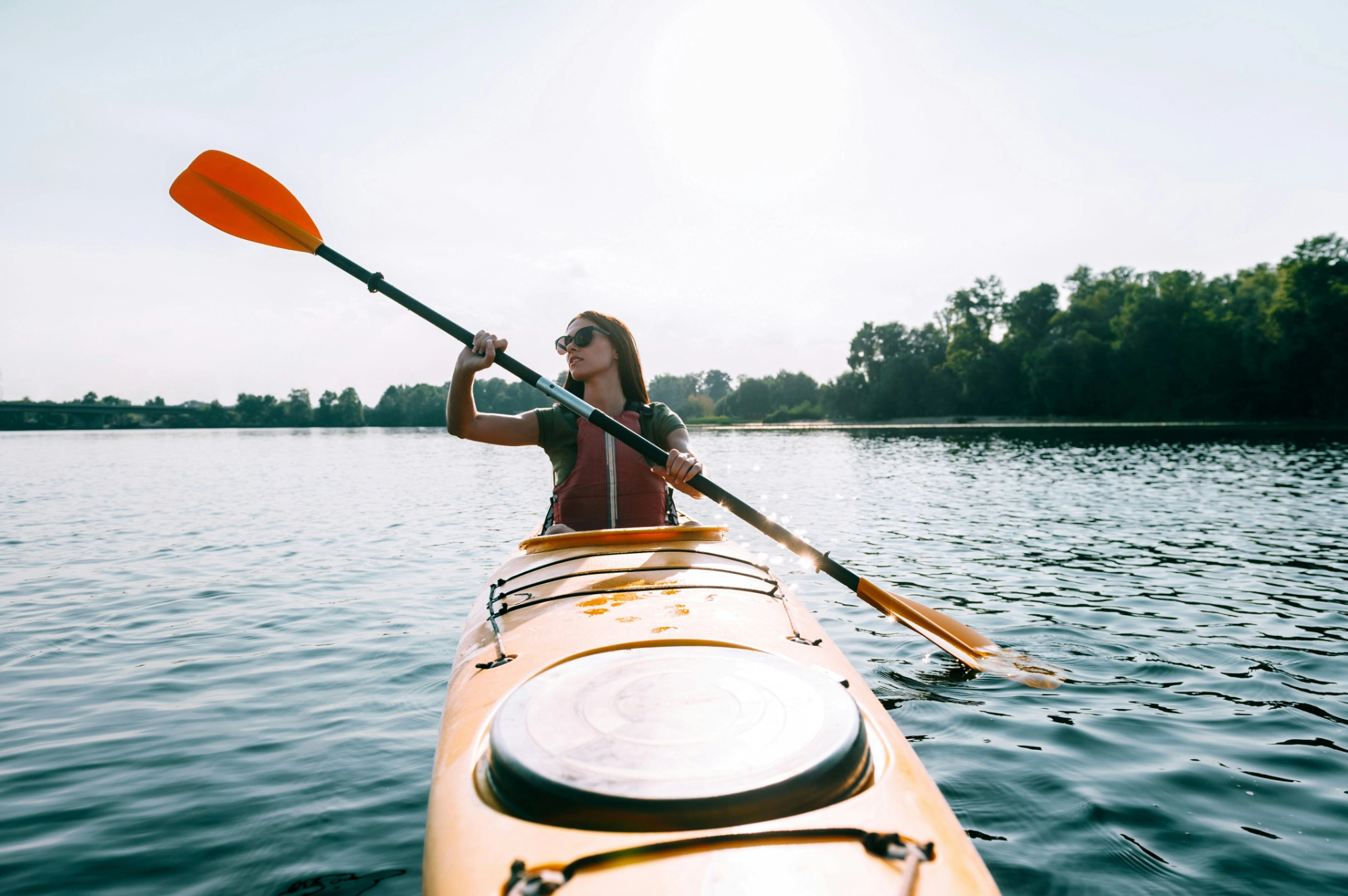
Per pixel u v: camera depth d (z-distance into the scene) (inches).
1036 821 96.3
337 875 89.3
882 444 1400.1
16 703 150.6
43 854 94.7
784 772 50.9
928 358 3159.5
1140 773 108.7
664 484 132.0
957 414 2965.1
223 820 102.4
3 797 110.0
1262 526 349.7
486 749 61.5
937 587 231.6
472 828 51.1
